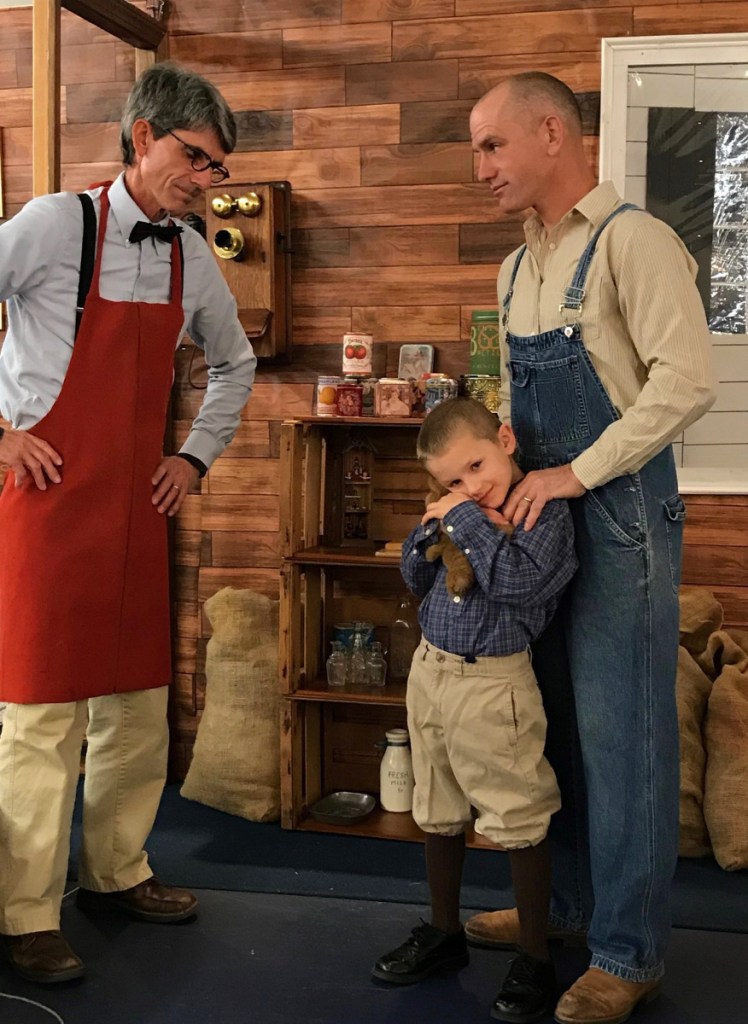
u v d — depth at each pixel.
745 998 2.42
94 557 2.54
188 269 2.72
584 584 2.32
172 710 3.93
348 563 3.34
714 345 3.52
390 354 3.71
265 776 3.52
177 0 3.77
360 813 3.49
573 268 2.28
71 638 2.52
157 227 2.57
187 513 3.90
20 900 2.52
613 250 2.21
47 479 2.50
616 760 2.29
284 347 3.71
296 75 3.71
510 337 2.39
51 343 2.49
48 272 2.46
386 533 3.73
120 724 2.77
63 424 2.49
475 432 2.30
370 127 3.67
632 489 2.24
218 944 2.67
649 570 2.25
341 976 2.51
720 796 3.16
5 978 2.51
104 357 2.52
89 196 2.53
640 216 2.22
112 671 2.61
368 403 3.61
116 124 3.89
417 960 2.48
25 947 2.50
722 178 3.49
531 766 2.36
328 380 3.54
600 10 3.49
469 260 3.63
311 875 3.08
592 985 2.31
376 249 3.69
